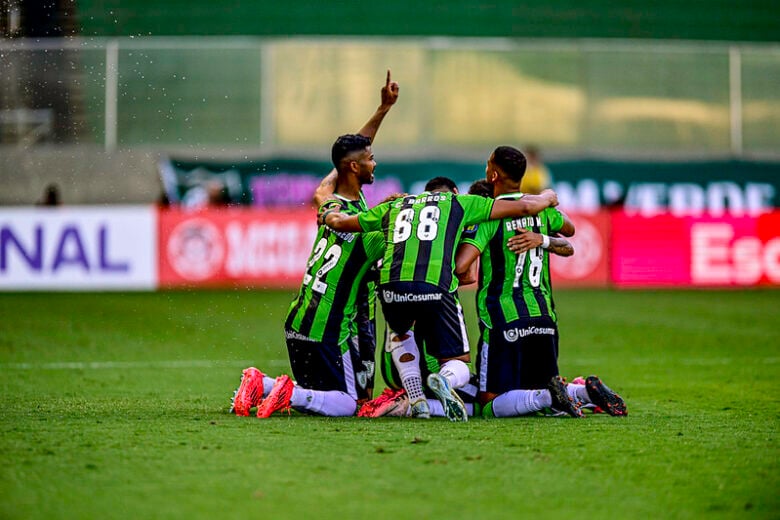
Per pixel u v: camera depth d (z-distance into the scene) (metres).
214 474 14.70
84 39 62.62
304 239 57.94
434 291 19.78
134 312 48.25
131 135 64.06
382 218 20.52
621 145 70.69
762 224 61.47
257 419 19.84
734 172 68.69
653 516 12.86
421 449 16.56
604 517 12.78
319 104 67.62
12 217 55.62
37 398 23.94
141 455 15.96
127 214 56.47
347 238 20.62
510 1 71.00
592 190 67.69
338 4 70.00
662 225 61.09
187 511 12.80
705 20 71.75
